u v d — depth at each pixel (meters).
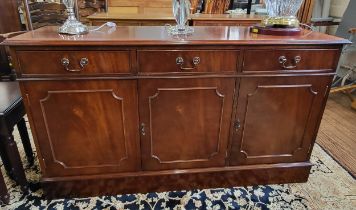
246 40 1.09
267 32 1.24
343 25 2.54
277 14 1.32
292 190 1.44
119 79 1.11
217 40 1.08
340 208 1.32
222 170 1.38
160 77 1.12
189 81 1.15
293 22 1.24
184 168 1.37
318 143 1.89
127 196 1.38
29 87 1.08
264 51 1.13
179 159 1.34
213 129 1.28
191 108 1.22
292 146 1.39
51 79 1.07
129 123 1.22
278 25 1.23
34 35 1.09
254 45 1.10
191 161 1.35
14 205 1.30
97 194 1.37
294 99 1.26
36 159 1.63
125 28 1.36
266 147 1.37
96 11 3.22
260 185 1.47
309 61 1.17
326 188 1.45
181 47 1.07
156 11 2.99
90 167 1.30
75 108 1.15
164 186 1.40
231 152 1.36
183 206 1.32
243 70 1.16
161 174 1.35
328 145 1.87
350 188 1.46
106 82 1.11
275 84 1.21
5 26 2.81
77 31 1.14
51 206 1.30
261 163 1.41
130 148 1.28
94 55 1.05
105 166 1.31
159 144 1.29
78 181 1.31
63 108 1.15
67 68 1.05
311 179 1.52
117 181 1.35
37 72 1.05
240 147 1.35
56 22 2.56
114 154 1.29
